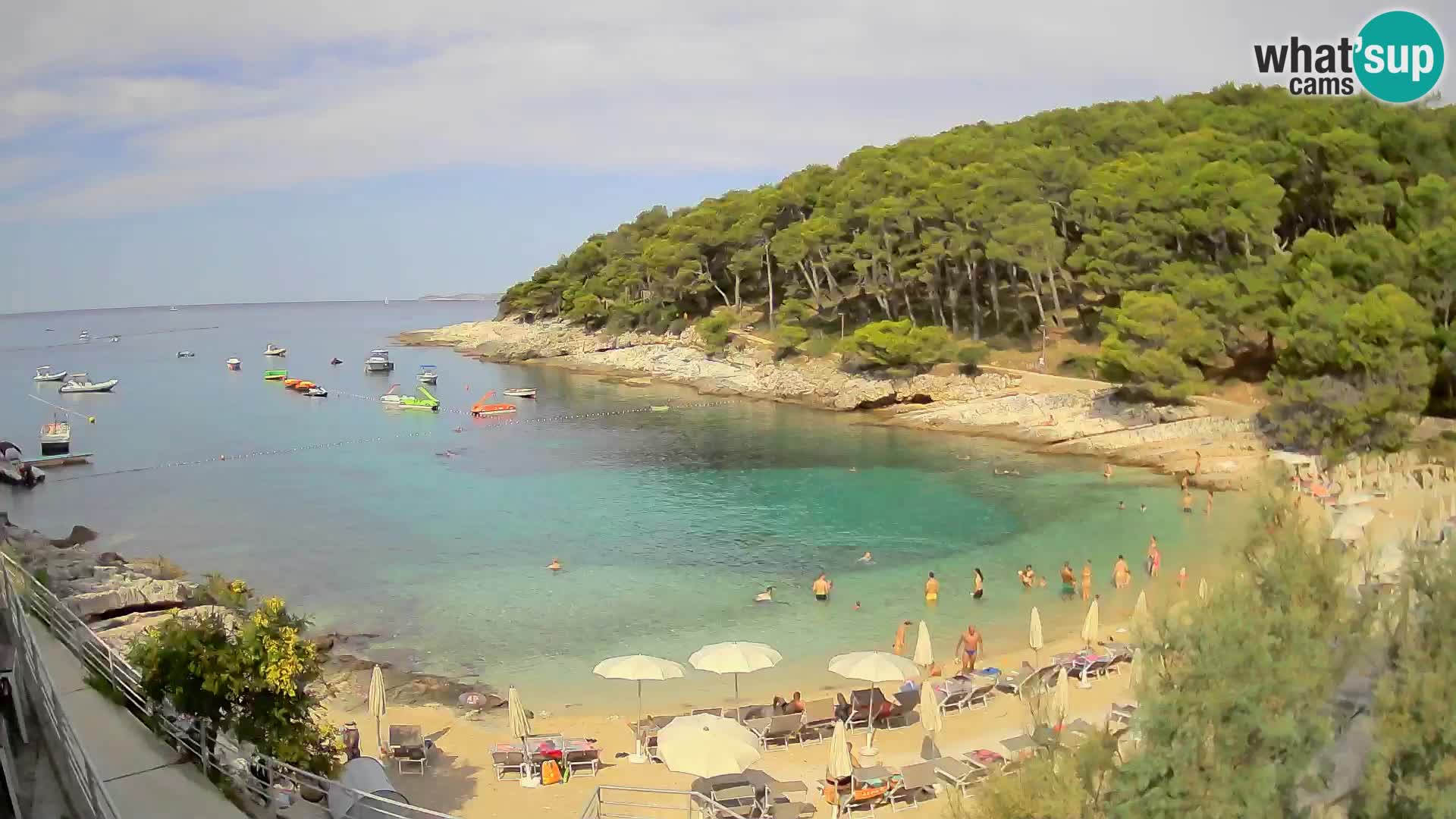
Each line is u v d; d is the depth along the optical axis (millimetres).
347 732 27516
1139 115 121062
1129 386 80188
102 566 46969
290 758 20062
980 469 72312
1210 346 76188
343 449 91062
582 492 69750
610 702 33625
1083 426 79875
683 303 152875
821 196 129375
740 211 145750
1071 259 94500
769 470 75125
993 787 14156
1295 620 13523
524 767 26797
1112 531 54969
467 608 44469
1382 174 79312
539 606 44656
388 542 56750
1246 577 14938
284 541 57375
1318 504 40969
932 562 50250
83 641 24969
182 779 18812
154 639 21016
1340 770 13805
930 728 26781
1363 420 59812
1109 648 33719
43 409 124625
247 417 114062
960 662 36469
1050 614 41969
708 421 101125
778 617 42562
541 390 130750
